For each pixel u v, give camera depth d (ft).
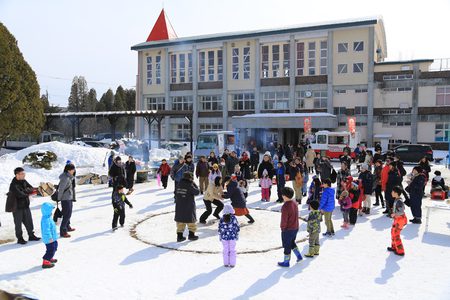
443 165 96.94
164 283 23.94
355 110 147.43
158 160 92.17
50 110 221.66
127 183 55.98
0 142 93.56
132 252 29.78
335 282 24.21
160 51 184.75
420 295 22.39
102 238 33.42
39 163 68.74
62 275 25.13
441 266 27.07
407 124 140.87
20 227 31.58
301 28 151.43
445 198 50.52
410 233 35.42
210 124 175.94
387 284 23.94
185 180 32.17
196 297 21.97
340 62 148.77
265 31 157.79
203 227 37.37
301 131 148.56
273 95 161.68
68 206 33.81
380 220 40.19
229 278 24.77
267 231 35.86
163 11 215.31
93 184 64.03
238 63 167.43
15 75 90.33
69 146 81.61
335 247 31.24
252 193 57.11
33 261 27.66
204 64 175.42
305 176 53.78
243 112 167.63
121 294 22.35
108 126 273.13
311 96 154.20
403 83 140.36
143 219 40.42
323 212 34.19
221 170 55.11
